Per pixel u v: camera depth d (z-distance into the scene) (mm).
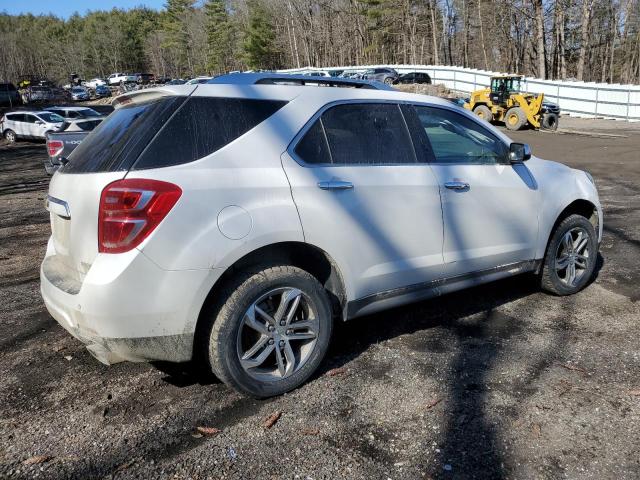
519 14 52844
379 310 3398
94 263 2604
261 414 2850
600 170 11836
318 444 2588
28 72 112312
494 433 2643
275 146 2951
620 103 26203
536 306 4250
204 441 2625
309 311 3068
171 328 2652
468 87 33938
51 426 2768
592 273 4867
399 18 65938
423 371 3268
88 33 115562
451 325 3939
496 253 3865
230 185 2746
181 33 99125
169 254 2588
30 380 3246
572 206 4531
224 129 2857
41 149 21141
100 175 2654
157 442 2621
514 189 3916
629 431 2637
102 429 2734
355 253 3150
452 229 3584
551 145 17266
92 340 2645
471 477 2342
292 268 2969
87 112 24391
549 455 2473
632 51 61469
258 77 3236
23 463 2475
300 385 3105
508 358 3404
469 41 69750
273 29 75250
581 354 3432
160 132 2709
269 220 2816
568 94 28266
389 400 2957
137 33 116188
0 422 2811
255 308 2869
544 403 2889
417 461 2453
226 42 84375
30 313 4328
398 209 3311
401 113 3520
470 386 3082
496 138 3979
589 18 46188
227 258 2705
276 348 2965
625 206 7992
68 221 2850
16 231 7449
